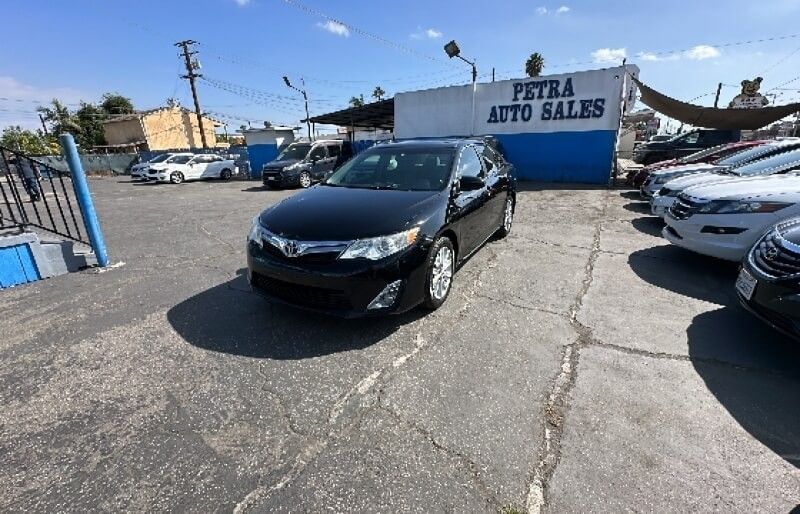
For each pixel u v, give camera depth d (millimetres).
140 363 2805
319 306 2961
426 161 4129
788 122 24078
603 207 8562
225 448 2039
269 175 14273
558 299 3744
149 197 12805
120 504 1736
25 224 4590
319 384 2531
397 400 2371
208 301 3803
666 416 2193
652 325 3225
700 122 13102
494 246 5492
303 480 1838
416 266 3039
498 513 1654
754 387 2430
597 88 12234
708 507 1663
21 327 3385
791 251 2605
